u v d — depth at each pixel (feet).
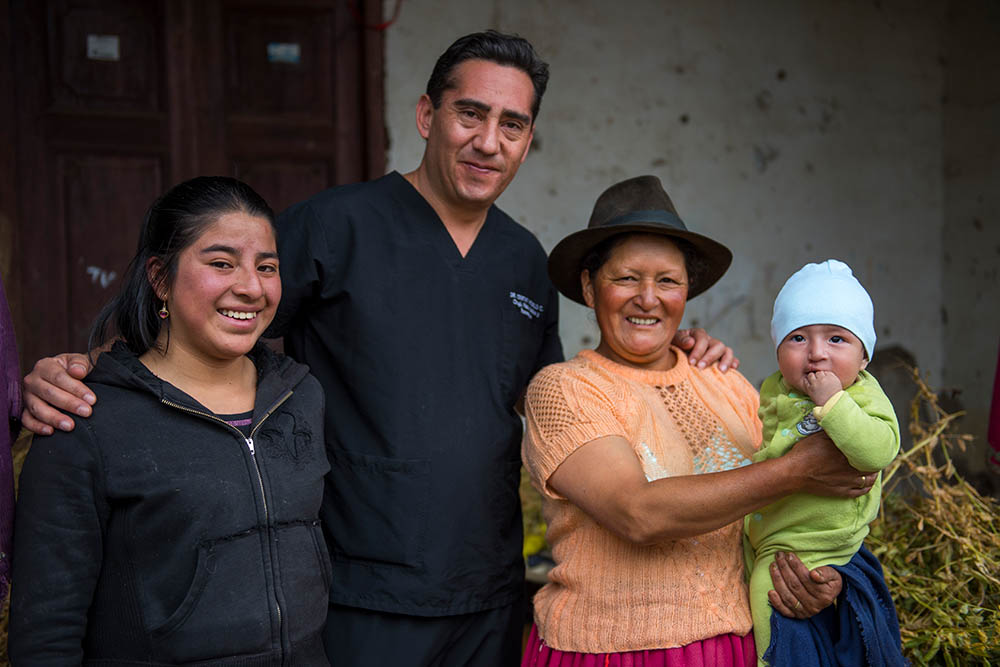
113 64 10.85
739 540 5.61
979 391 13.75
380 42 11.52
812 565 5.14
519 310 6.80
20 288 10.65
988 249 13.56
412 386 6.22
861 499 5.09
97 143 10.86
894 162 14.12
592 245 6.01
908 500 7.74
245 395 5.17
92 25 10.73
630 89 12.75
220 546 4.72
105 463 4.54
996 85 13.23
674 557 5.32
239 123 11.35
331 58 11.58
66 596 4.48
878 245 14.19
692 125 13.07
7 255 10.48
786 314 5.23
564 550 5.64
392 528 6.08
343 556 6.20
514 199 12.42
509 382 6.64
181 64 11.07
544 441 5.55
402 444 6.13
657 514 4.96
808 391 4.94
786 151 13.57
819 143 13.73
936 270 14.48
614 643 5.28
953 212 14.20
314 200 6.53
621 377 5.82
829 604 5.11
